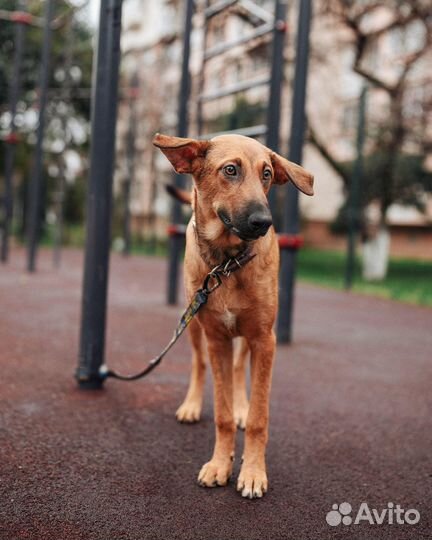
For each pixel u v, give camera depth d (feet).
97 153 11.81
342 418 11.35
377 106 46.21
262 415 8.28
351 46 46.14
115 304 24.88
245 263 8.01
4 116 58.18
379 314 26.18
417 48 42.01
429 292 35.24
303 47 16.87
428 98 40.81
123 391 12.29
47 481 7.99
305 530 7.04
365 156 44.62
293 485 8.29
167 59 69.62
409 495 8.13
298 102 16.98
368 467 9.03
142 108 69.51
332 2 41.09
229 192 7.79
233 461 8.98
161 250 71.46
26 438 9.41
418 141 42.88
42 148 34.09
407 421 11.34
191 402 10.91
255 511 7.47
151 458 8.96
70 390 12.10
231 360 8.71
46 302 23.95
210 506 7.55
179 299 27.48
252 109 40.75
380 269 43.98
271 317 8.30
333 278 43.47
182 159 8.18
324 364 15.99
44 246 69.51
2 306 22.33
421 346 19.31
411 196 45.50
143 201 86.33
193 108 48.14
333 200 80.64
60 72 57.16
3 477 8.01
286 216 17.67
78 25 54.70
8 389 11.88
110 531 6.80
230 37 40.78
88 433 9.81
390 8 39.63
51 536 6.62
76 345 16.37
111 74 11.76
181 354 16.17
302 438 10.15
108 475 8.30
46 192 70.90
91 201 11.89
